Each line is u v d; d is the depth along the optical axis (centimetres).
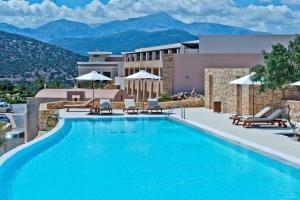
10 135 4056
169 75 4103
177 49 5444
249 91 2439
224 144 1750
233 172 1295
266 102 2436
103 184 1171
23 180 1218
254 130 1948
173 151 1648
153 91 4981
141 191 1102
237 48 4525
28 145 1527
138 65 5850
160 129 2266
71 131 2198
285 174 1258
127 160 1490
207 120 2369
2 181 1150
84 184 1170
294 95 2398
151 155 1573
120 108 3139
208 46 4544
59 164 1426
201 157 1528
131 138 1983
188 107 3216
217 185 1150
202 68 4097
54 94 4903
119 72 7356
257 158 1445
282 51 1817
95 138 1986
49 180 1217
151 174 1280
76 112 2889
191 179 1216
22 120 5728
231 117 2330
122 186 1148
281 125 2130
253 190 1099
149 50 6228
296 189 1106
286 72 1745
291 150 1434
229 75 2695
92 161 1473
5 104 6775
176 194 1072
